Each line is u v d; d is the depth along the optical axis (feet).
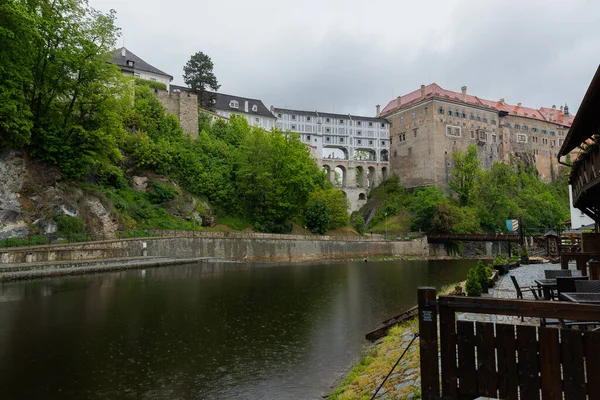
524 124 369.71
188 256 138.82
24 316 47.39
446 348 15.65
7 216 91.15
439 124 318.45
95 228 114.42
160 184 156.46
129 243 115.34
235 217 180.75
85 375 31.09
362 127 345.92
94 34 106.73
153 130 173.78
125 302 57.82
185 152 175.42
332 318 54.03
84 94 107.76
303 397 28.53
